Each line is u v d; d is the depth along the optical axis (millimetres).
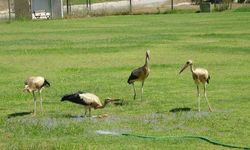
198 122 15812
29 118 16797
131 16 61812
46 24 54719
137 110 17688
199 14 61812
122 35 42500
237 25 48094
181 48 33781
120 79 24016
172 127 15305
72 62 29609
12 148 13391
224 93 20344
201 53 31703
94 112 17375
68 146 13445
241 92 20531
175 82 22906
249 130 14969
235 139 14102
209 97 19641
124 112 17391
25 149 13312
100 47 35000
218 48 33250
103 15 63719
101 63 29078
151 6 74938
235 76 24172
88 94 16297
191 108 17922
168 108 17969
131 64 28547
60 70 27016
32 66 28547
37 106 18688
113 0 81562
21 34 45438
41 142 13922
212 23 50719
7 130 15164
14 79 24734
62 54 32594
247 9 64438
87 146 13453
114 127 15328
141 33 43625
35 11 63031
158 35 41250
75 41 38844
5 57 31703
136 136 14359
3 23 57000
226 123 15680
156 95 20266
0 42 39094
